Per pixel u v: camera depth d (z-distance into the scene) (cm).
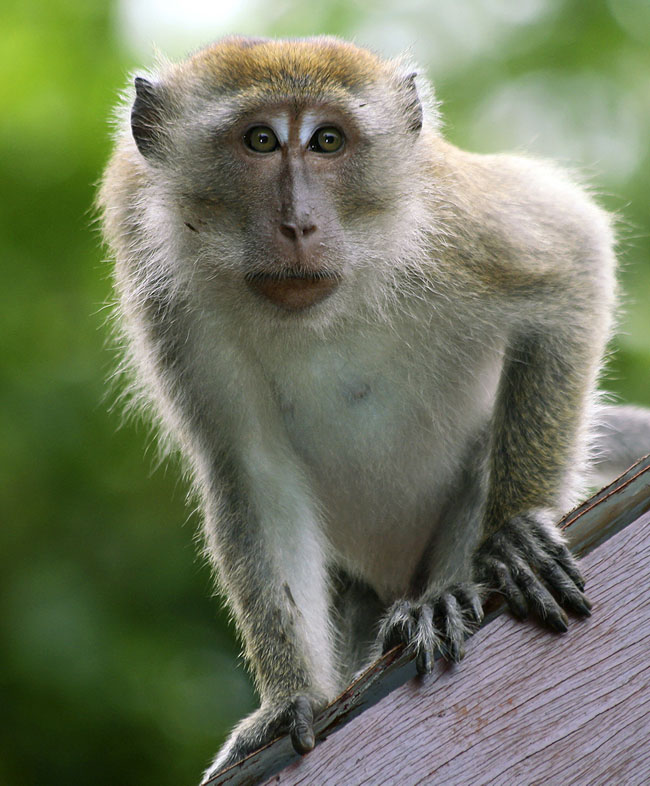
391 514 1101
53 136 1675
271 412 1004
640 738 584
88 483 1591
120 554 1554
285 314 925
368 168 937
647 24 1720
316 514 1047
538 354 992
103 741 1476
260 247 909
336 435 1027
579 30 1712
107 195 1021
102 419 1593
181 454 1133
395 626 807
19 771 1470
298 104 914
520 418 987
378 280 961
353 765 602
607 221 1107
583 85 1680
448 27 1730
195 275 945
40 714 1481
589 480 1266
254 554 991
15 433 1584
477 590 812
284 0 1756
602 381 1459
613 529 628
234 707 1492
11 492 1578
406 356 1005
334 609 1155
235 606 1000
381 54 1034
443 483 1092
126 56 1722
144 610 1534
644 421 1341
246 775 617
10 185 1666
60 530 1570
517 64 1697
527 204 1022
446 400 1043
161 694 1471
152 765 1479
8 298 1655
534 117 1670
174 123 955
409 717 602
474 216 976
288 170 914
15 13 1788
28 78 1723
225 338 970
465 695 604
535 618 618
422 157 984
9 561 1552
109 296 1385
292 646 963
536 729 592
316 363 989
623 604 611
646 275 1512
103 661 1477
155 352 998
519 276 978
